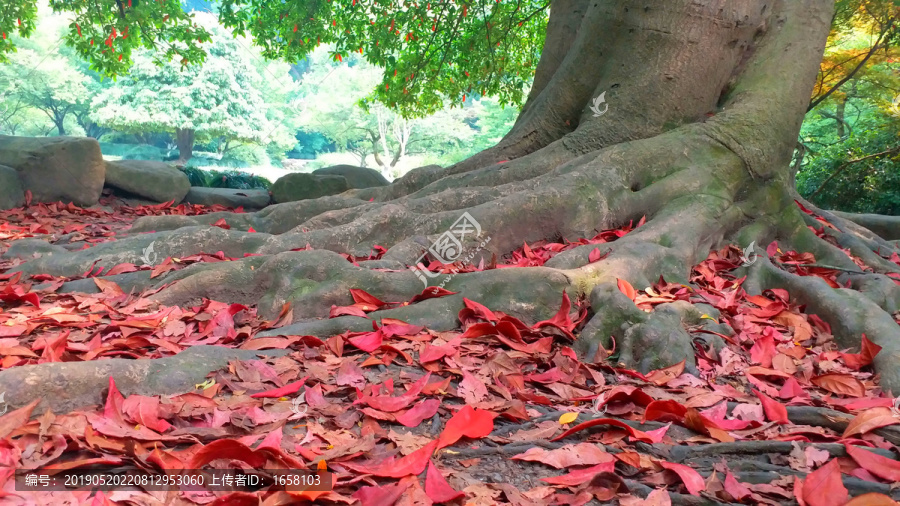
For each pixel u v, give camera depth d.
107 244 4.48
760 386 2.89
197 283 3.64
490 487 1.93
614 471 2.07
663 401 2.38
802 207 6.12
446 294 3.52
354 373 2.67
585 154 5.34
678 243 4.31
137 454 1.88
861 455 2.08
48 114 35.28
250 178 13.37
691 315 3.45
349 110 38.28
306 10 12.38
